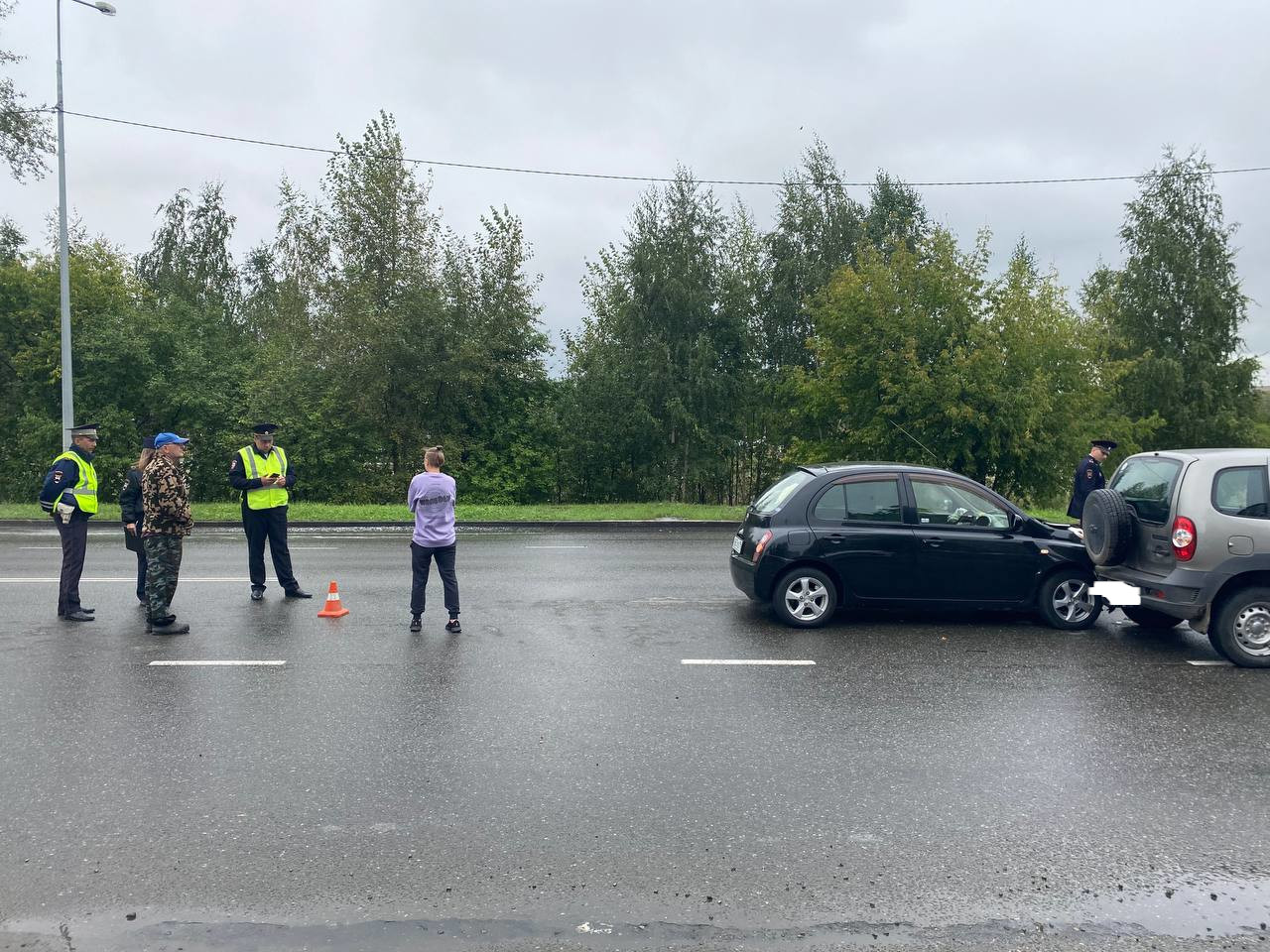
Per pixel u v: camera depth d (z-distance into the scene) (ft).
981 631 28.45
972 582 28.58
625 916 11.77
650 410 97.81
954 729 19.16
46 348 103.60
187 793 15.62
